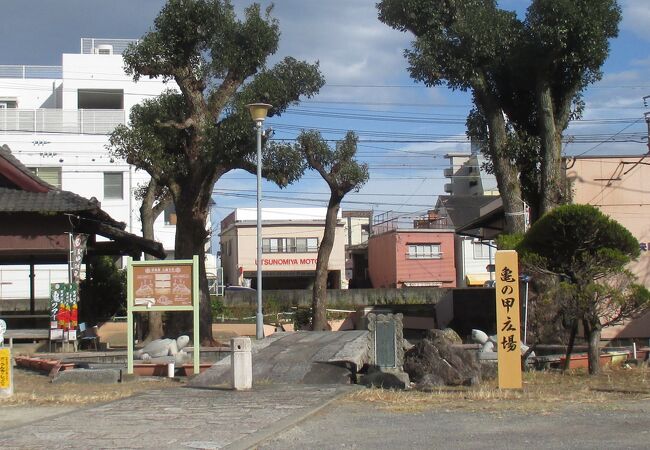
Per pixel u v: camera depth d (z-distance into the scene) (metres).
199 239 21.61
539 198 21.58
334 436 9.04
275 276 58.59
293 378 14.24
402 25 21.12
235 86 21.48
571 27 19.78
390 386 13.27
